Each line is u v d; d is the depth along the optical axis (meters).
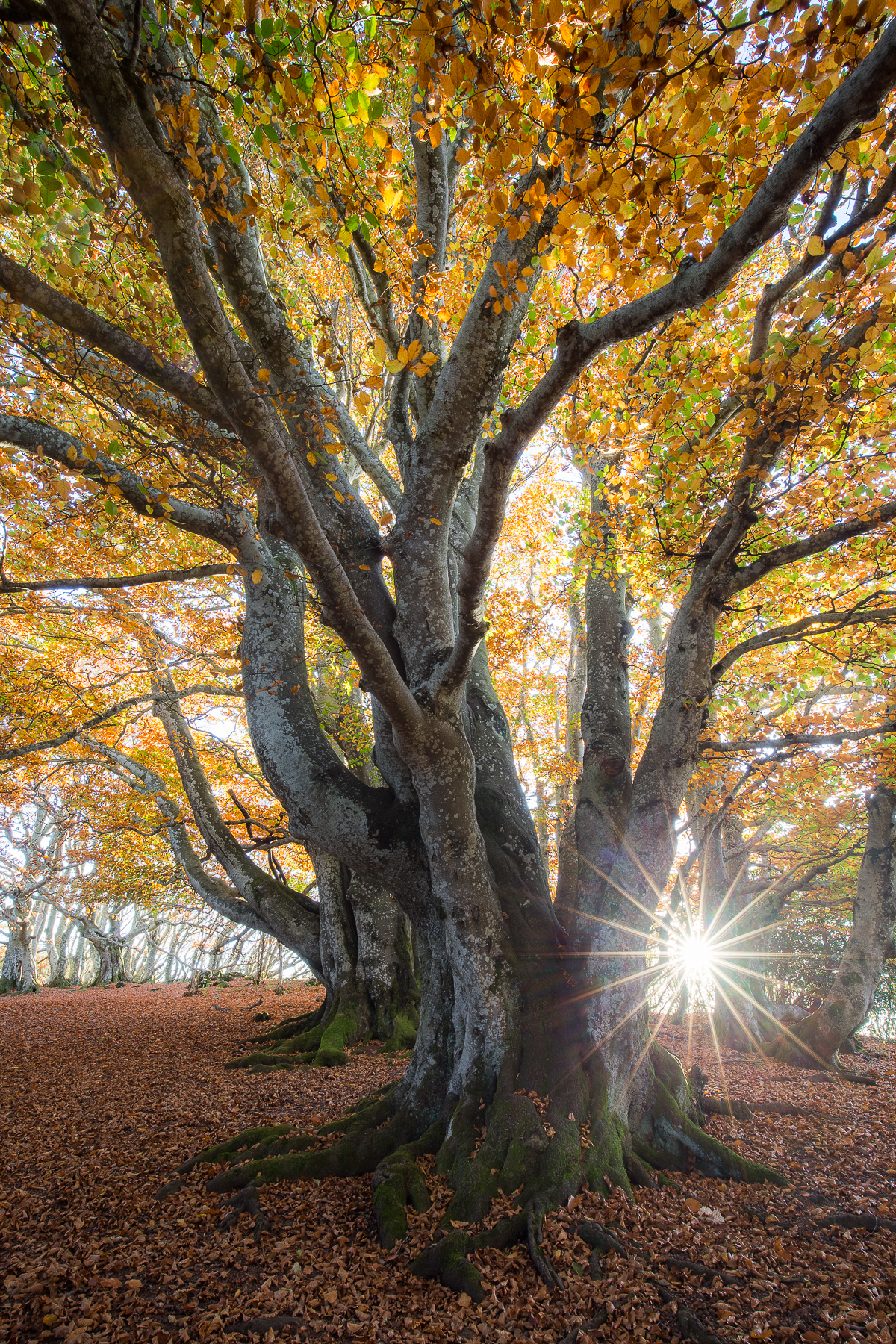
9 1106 8.41
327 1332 3.78
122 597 11.84
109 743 16.61
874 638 8.18
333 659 12.77
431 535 6.06
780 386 5.02
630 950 5.96
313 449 5.58
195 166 3.44
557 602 13.00
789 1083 10.26
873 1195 5.84
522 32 3.18
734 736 10.99
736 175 5.00
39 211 3.32
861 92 2.69
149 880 19.88
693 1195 5.46
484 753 7.13
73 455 5.03
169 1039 13.12
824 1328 3.86
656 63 3.05
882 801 11.69
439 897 5.91
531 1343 3.67
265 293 5.08
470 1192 4.74
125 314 5.91
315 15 3.73
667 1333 3.79
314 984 23.19
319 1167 5.63
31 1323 3.91
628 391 6.84
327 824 6.15
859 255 4.96
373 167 6.00
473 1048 5.73
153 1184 5.75
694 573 6.54
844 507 6.50
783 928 19.14
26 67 3.45
